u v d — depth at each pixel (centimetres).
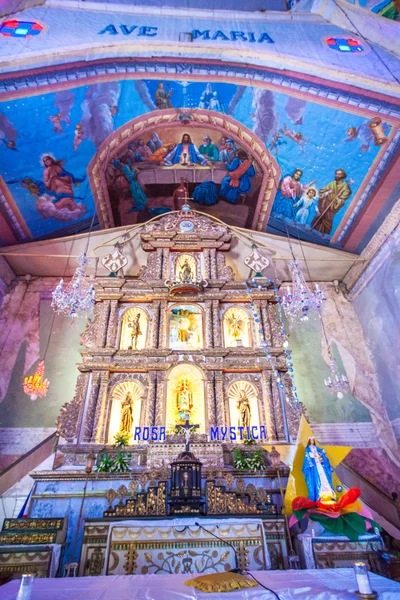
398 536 760
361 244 1084
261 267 1136
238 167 1091
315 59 800
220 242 1172
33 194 976
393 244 964
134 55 819
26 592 249
